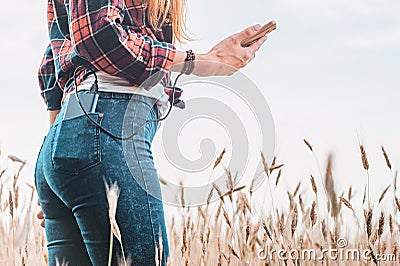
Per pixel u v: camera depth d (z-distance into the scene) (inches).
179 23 188.5
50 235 189.2
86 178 172.4
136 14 181.2
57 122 178.2
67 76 185.3
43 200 186.7
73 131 174.1
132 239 172.1
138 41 175.6
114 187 169.6
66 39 187.9
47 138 180.4
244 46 183.0
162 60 176.1
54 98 201.6
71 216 184.2
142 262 172.6
